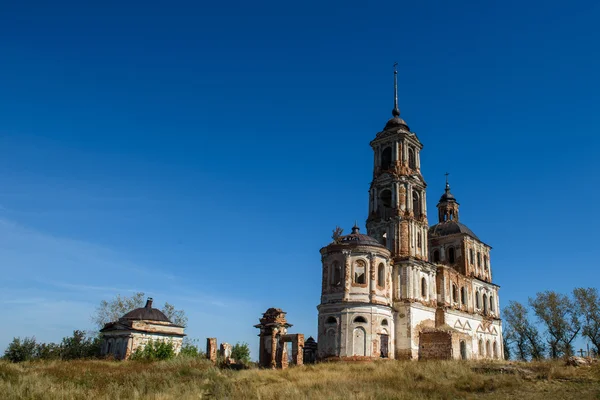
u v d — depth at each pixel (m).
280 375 38.66
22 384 29.83
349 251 57.62
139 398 27.59
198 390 30.58
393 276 62.69
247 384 33.50
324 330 56.09
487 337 78.00
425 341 60.06
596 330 75.50
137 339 70.31
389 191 69.31
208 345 51.78
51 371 39.53
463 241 78.19
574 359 34.28
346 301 55.53
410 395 27.20
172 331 74.88
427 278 65.62
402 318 60.28
